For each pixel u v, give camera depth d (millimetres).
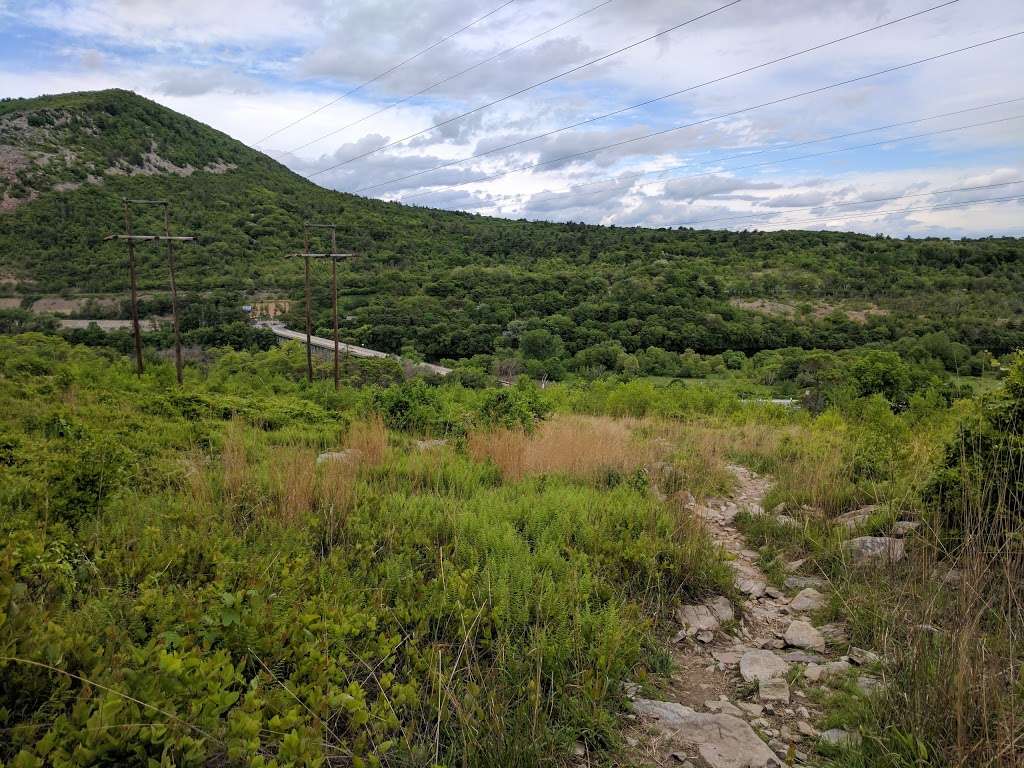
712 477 8453
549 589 4004
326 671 2863
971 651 2832
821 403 20516
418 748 2570
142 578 3760
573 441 9117
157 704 2146
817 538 5840
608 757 2816
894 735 2736
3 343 29422
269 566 3908
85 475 5332
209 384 24094
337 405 19172
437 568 4348
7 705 2244
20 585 2645
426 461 7961
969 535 3381
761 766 2785
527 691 3008
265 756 2348
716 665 3863
